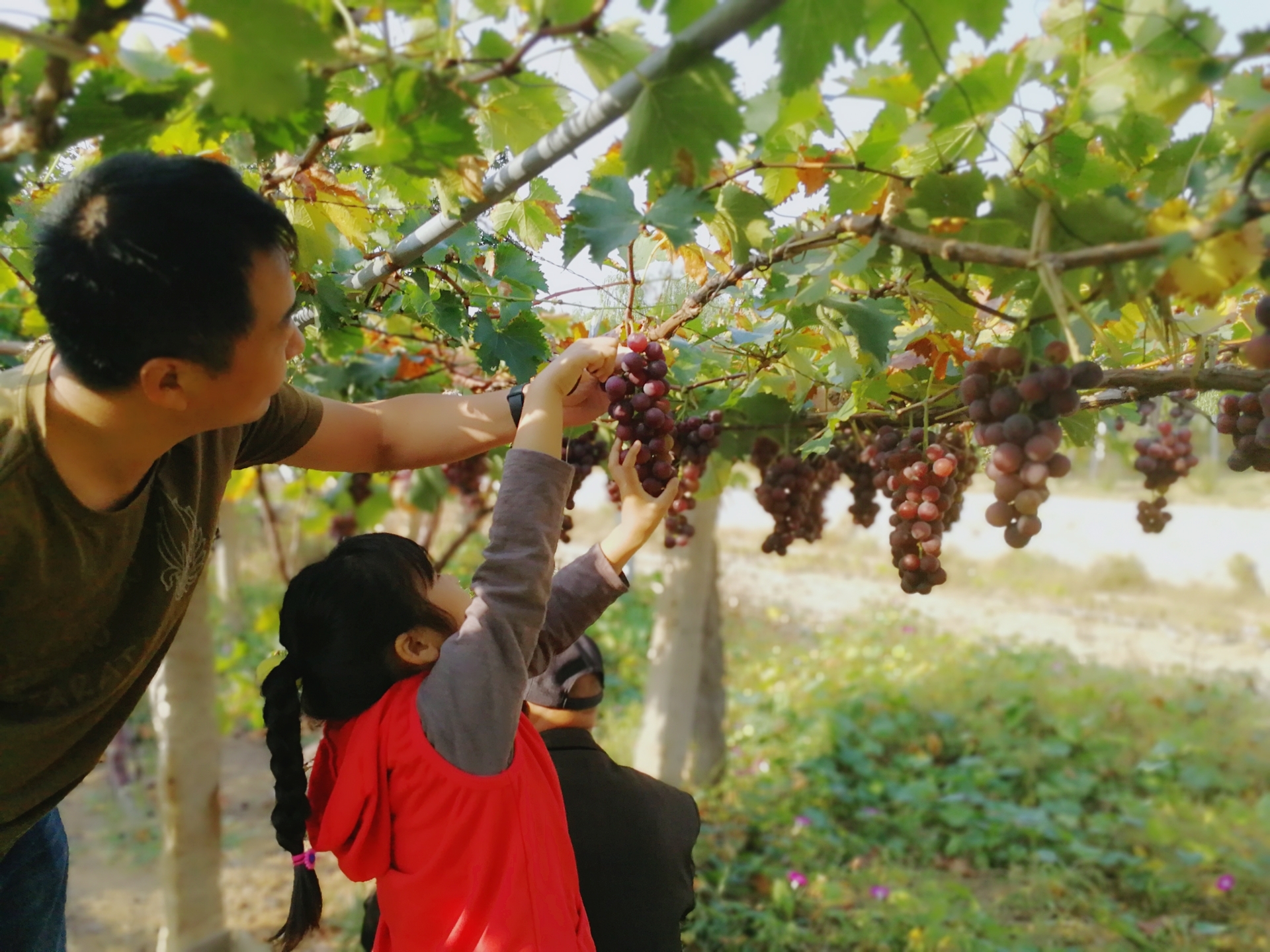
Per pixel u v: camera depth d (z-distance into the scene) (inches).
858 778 262.1
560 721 85.2
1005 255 46.3
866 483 100.0
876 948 183.2
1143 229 46.6
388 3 41.9
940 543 71.1
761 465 102.0
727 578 558.3
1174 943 185.6
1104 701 315.0
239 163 76.8
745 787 246.7
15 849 70.1
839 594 523.8
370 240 93.3
